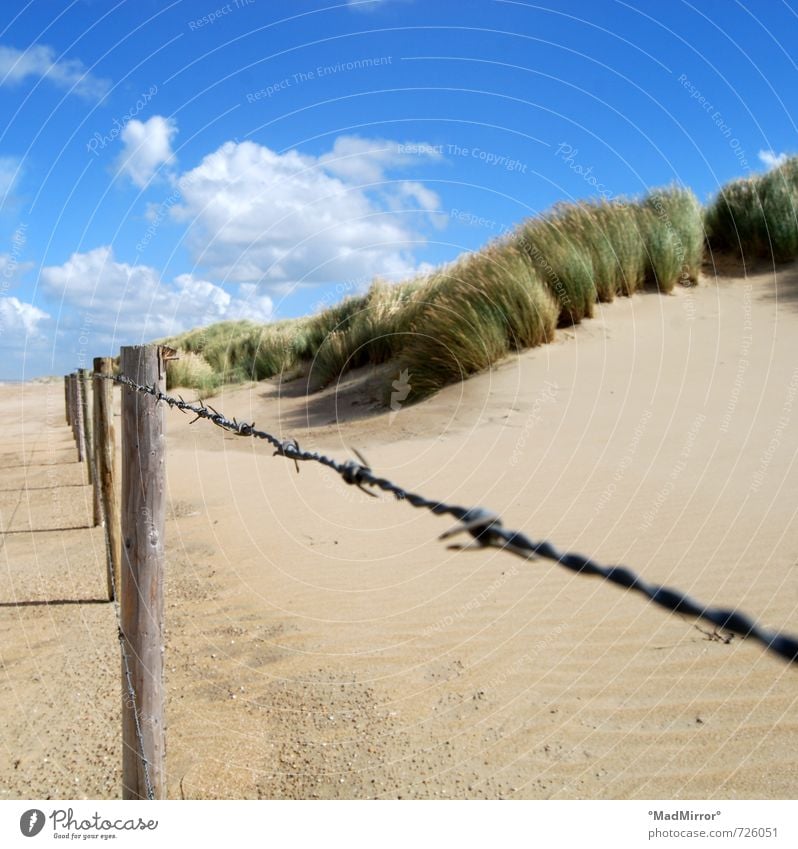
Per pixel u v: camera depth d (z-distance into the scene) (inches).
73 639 157.0
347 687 126.7
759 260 461.4
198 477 295.6
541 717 110.5
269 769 106.9
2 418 741.9
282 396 527.5
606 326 390.3
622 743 102.2
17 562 217.6
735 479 194.5
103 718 124.8
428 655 133.1
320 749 110.4
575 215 436.5
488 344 366.9
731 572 141.4
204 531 220.8
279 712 121.9
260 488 265.1
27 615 172.2
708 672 114.0
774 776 91.9
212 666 138.9
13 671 144.3
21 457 454.9
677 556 152.3
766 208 462.6
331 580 172.7
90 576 197.9
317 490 252.4
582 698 113.1
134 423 87.5
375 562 180.4
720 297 414.9
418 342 395.9
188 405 88.2
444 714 115.0
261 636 149.0
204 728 119.3
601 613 137.3
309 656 138.6
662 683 113.3
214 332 954.1
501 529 50.3
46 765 112.5
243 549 201.0
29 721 125.6
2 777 110.3
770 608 126.0
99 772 109.7
